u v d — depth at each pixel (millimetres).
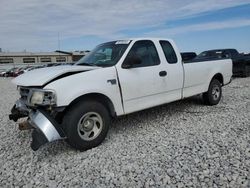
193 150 3943
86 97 4230
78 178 3309
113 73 4484
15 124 6004
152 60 5223
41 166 3705
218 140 4316
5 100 10406
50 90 3811
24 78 4258
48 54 57875
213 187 2916
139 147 4203
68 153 4109
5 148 4469
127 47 4848
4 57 54250
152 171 3363
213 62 6852
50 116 3867
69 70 4129
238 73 14766
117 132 5039
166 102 5477
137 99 4867
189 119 5746
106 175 3336
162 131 4984
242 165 3369
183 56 6762
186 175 3209
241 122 5336
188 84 5980
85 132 4145
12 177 3426
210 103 6910
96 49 5461
